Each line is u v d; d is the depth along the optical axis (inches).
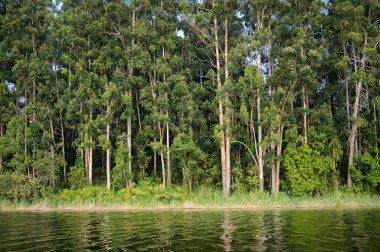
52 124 1894.7
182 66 1855.3
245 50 1595.7
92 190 1519.4
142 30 1745.8
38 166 1598.2
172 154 1683.1
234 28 1844.2
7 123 1866.4
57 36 1872.5
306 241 522.9
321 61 1648.6
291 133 1528.1
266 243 507.5
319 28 1838.1
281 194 1465.3
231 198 1368.1
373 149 1624.0
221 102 1608.0
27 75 1806.1
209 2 1776.6
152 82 1836.9
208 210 1152.2
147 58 1708.9
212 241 527.8
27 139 1683.1
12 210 1267.2
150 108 1681.8
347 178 1668.3
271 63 1785.2
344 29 1680.6
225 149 1711.4
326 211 1051.9
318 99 1765.5
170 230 652.1
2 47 1857.8
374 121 1643.7
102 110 1738.4
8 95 1893.5
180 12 1692.9
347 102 1669.5
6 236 603.8
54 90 1806.1
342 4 1657.2
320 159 1501.0
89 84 1697.8
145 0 1815.9
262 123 1523.1
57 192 1625.2
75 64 1774.1
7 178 1482.5
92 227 713.6
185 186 1624.0
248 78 1547.7
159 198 1416.1
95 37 1840.6
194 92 1747.0
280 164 1718.8
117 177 1599.4
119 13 1813.5
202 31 1729.8
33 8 1972.2
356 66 1733.5
